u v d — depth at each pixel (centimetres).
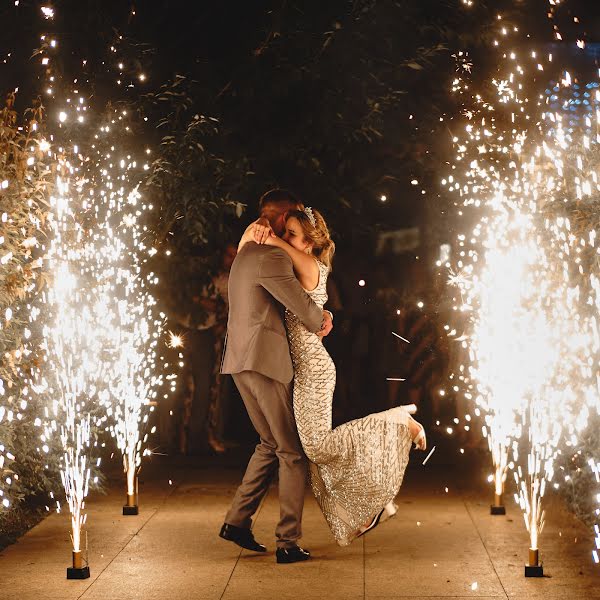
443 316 1140
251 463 677
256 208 1144
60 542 705
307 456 663
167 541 709
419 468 997
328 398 667
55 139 939
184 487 899
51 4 1023
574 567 641
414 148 1170
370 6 1135
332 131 1145
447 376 1141
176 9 1133
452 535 727
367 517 670
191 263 1063
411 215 1203
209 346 1074
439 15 1163
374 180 1180
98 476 894
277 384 659
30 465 809
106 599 578
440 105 1163
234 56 1136
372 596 583
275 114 1145
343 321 1255
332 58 1138
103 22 1060
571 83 919
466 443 1096
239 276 669
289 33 1131
